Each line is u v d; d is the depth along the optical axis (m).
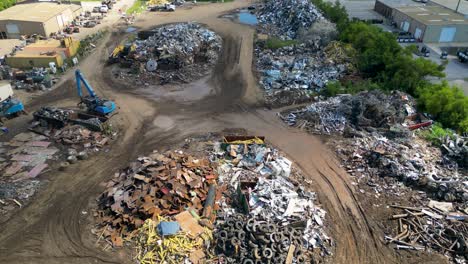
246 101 46.84
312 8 71.50
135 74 53.19
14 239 27.30
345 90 46.66
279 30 71.38
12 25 66.19
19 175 33.84
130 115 43.78
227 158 35.00
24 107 45.56
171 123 42.22
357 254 25.98
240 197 29.47
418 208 29.47
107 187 32.28
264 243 25.02
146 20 78.75
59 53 56.94
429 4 83.81
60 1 83.38
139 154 36.72
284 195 29.28
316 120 41.22
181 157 33.81
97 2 91.44
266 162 33.56
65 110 42.62
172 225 26.33
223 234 25.94
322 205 30.09
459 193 30.11
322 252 25.97
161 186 29.72
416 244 26.70
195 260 24.83
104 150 37.53
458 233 26.75
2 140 39.00
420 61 47.41
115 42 66.12
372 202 30.44
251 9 85.75
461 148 35.00
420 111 42.94
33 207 30.20
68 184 32.81
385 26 74.38
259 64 56.59
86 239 27.22
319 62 54.97
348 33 59.53
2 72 52.62
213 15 81.88
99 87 50.31
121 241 26.69
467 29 64.69
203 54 57.25
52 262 25.48
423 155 35.16
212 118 43.19
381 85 47.34
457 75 53.53
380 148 35.91
